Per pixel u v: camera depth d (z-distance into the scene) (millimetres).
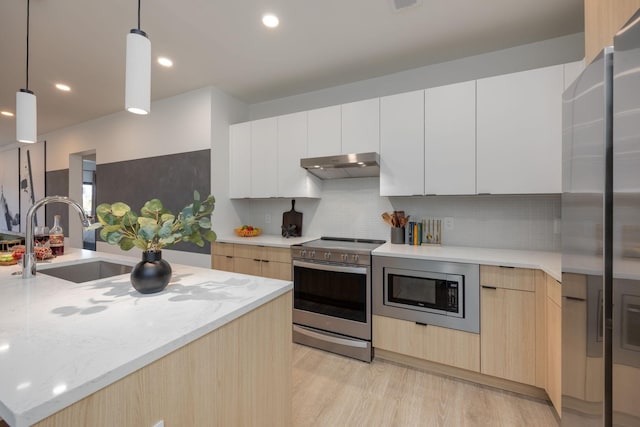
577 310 1144
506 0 1869
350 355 2340
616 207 903
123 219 1151
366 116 2582
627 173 854
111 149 4012
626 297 869
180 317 932
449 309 2016
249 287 1269
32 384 574
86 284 1321
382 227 2914
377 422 1627
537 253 2141
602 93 959
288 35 2262
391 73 2863
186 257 3371
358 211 3027
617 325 908
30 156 5223
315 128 2836
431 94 2328
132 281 1154
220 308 1014
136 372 699
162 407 763
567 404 1240
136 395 698
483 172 2148
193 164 3262
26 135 1657
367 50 2457
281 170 3037
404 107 2426
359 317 2324
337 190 3133
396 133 2455
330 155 2748
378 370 2154
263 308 1171
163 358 767
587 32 1249
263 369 1170
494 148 2111
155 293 1177
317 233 3230
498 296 1867
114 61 2635
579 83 1128
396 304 2191
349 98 3088
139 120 3715
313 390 1915
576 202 1146
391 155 2473
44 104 3652
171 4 1911
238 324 1036
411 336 2145
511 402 1785
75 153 4523
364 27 2158
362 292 2311
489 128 2127
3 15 2006
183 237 1199
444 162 2275
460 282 1977
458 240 2559
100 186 4133
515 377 1820
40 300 1094
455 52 2486
